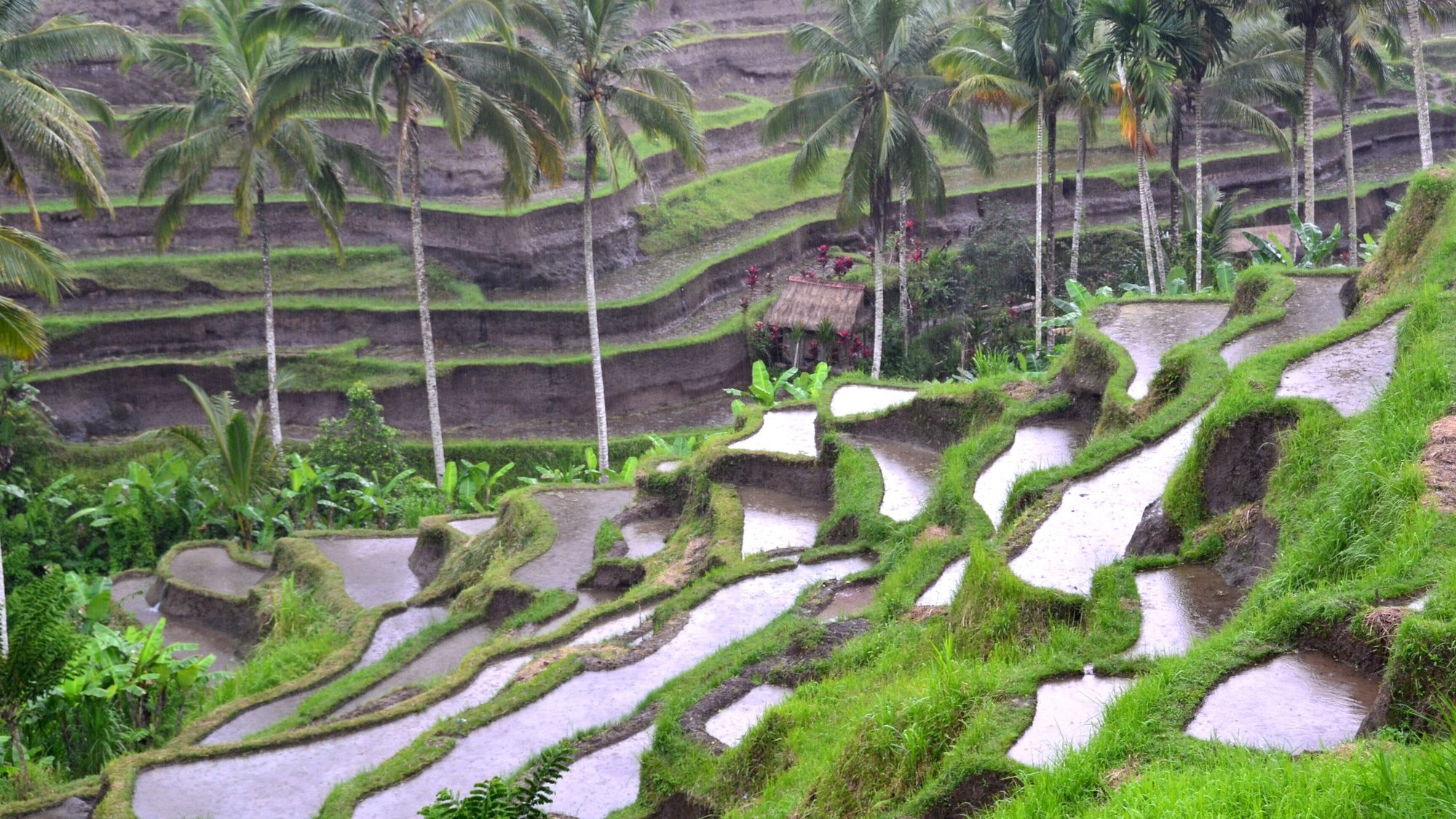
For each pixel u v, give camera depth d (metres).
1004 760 8.70
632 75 32.84
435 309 43.09
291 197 45.12
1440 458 10.93
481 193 48.66
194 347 40.94
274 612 23.67
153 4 47.66
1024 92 35.31
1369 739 7.58
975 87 34.19
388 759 14.72
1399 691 7.92
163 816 13.98
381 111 30.41
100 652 19.92
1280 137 39.97
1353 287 19.38
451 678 17.12
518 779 13.12
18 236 20.84
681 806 12.20
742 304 45.91
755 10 64.12
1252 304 21.50
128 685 19.84
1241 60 38.56
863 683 12.77
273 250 44.38
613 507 25.41
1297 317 19.59
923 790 9.00
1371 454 11.35
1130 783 7.54
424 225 45.53
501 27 29.03
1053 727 9.21
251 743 15.44
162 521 33.19
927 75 35.91
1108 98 33.31
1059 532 13.94
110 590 25.28
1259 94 39.56
